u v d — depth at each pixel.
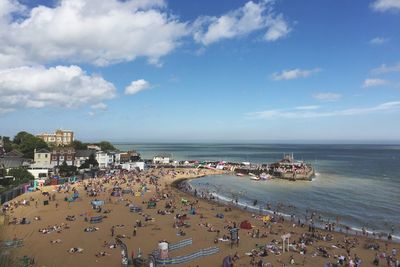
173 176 156.75
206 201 96.88
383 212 85.75
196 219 72.44
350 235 64.50
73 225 63.88
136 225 64.50
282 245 55.25
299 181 145.75
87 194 96.19
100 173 141.25
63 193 96.56
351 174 172.62
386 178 155.75
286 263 47.44
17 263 12.07
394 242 60.59
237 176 165.25
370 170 194.00
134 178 136.25
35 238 54.47
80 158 158.62
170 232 61.25
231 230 55.12
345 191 117.50
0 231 12.58
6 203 78.25
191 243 55.00
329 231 67.12
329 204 95.50
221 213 79.62
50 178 113.81
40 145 167.25
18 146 172.00
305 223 73.75
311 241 58.44
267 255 50.25
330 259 49.47
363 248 56.00
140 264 44.12
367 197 106.00
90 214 72.81
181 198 99.06
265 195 110.44
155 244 54.16
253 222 72.06
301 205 94.12
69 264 44.19
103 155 172.00
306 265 46.81
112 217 71.19
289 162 182.75
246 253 50.84
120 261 46.16
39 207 78.38
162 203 89.25
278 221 73.94
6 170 112.25
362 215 82.50
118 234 58.91
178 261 46.50
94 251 49.84
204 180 150.62
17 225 62.03
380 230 69.56
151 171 170.00
